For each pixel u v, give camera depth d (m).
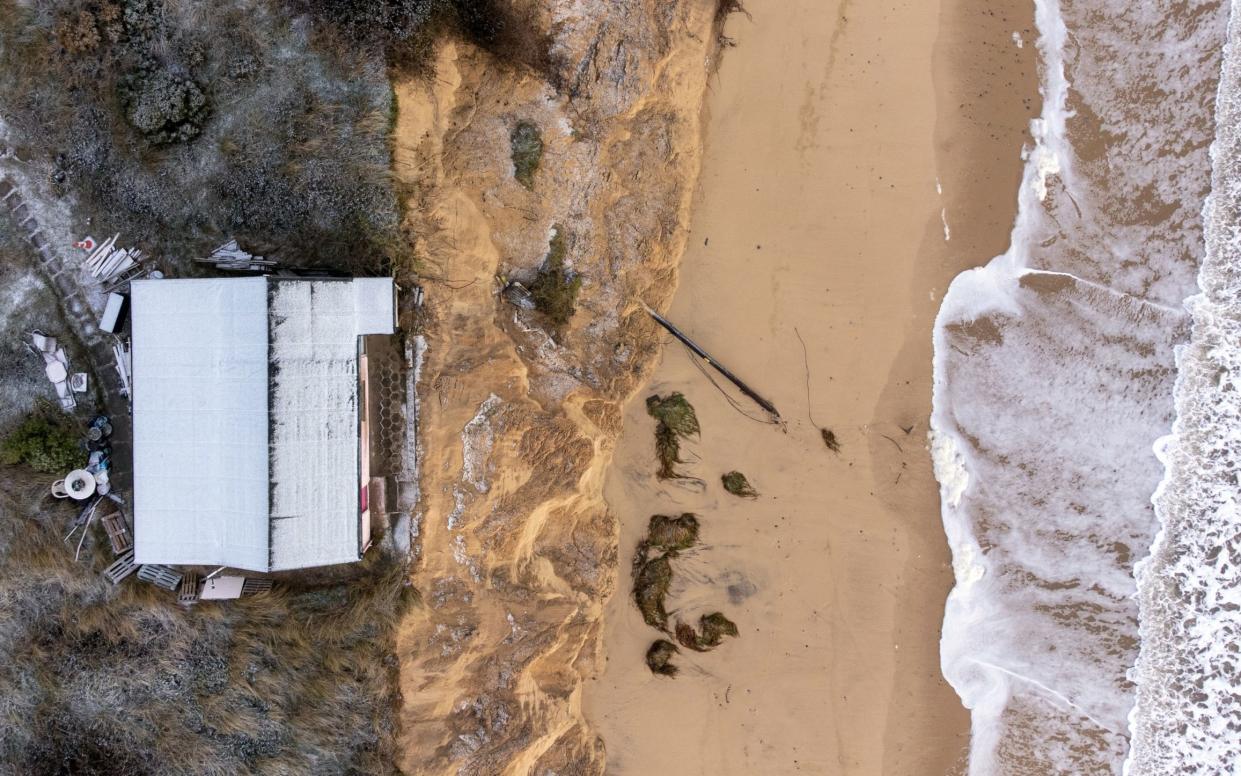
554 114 13.97
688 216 15.41
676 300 15.52
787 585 15.42
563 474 14.07
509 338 13.86
